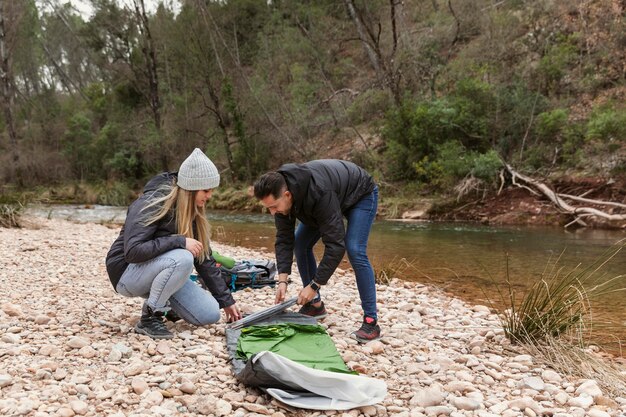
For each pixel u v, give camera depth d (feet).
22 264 20.52
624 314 15.93
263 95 69.31
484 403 9.26
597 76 48.29
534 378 10.24
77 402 8.25
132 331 11.98
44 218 44.37
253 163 69.00
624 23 48.83
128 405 8.52
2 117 105.19
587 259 24.89
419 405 9.10
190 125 78.54
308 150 64.59
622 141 39.29
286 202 11.16
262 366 8.92
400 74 55.21
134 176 84.64
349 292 17.80
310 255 13.64
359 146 59.41
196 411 8.45
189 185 11.29
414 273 22.49
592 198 38.11
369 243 30.96
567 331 12.84
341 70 73.10
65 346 10.82
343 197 11.79
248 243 32.58
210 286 12.40
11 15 91.40
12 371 9.35
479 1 62.18
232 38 83.15
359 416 8.67
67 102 116.37
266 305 15.46
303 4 84.58
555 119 43.09
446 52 62.90
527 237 32.48
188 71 74.54
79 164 89.97
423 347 12.07
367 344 11.93
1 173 87.81
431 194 47.37
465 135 47.78
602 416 8.68
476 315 15.34
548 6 57.16
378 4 71.10
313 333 11.37
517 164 44.01
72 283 17.47
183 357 10.57
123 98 94.12
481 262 24.73
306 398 8.93
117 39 92.79
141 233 11.25
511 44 55.47
